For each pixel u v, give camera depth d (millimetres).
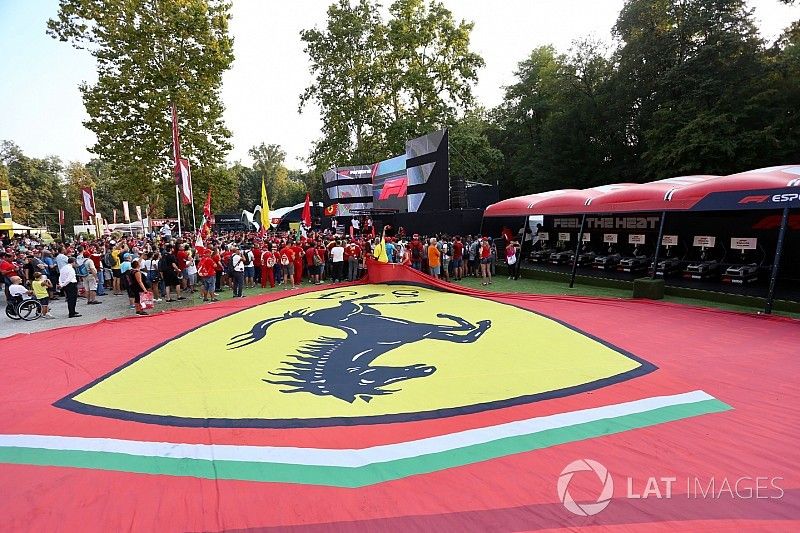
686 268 13727
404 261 16391
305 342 8367
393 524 3209
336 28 34719
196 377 6695
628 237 16703
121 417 5277
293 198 80062
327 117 37062
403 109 37344
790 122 21719
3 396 6109
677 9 25891
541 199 17562
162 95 24969
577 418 4883
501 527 3148
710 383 5809
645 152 26297
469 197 26625
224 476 3920
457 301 12266
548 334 8508
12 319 11820
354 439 4559
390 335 8664
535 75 40719
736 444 4238
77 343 8984
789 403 5137
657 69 26438
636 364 6625
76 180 73250
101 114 25156
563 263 18422
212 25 26422
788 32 23844
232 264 14102
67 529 3264
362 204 32500
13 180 68625
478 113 46688
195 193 27734
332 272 17094
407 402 5477
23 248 19969
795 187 9523
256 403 5605
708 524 3133
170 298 13477
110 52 24781
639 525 3129
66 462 4238
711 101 23391
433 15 34188
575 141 31625
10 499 3664
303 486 3729
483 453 4195
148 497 3629
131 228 47562
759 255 12891
